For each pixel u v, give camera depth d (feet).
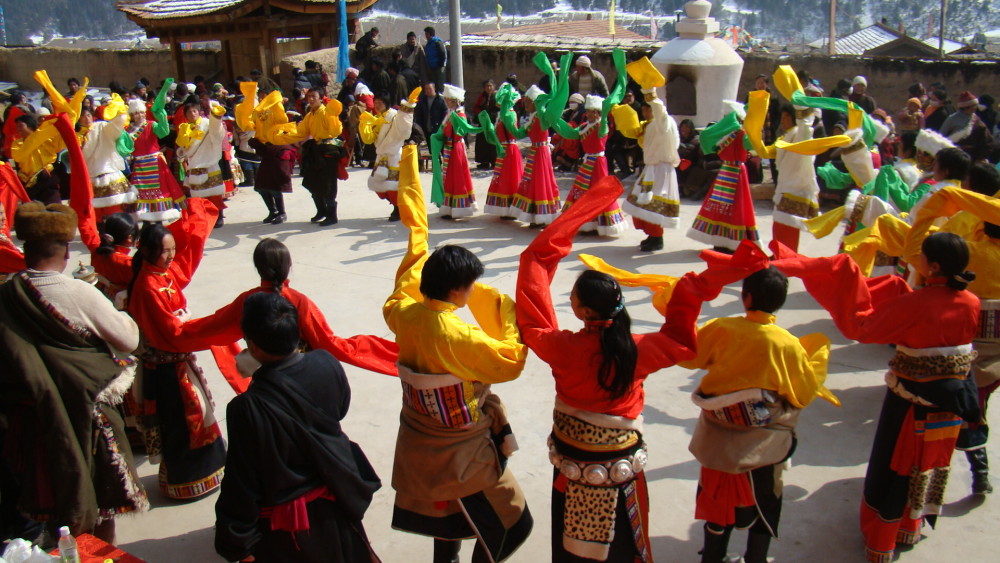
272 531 9.54
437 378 10.17
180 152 32.48
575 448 10.06
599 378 9.63
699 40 40.73
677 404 17.28
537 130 30.45
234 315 12.25
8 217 17.53
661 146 26.32
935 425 11.67
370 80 52.03
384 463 15.28
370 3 62.34
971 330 11.44
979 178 14.40
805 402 10.84
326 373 9.80
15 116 36.42
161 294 12.84
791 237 24.45
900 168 21.40
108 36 536.83
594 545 10.12
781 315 22.07
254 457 9.14
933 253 11.41
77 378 10.94
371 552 10.36
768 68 52.39
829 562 12.39
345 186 40.34
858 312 11.90
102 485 11.50
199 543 13.17
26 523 12.48
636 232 30.55
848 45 141.90
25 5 564.30
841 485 14.30
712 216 25.88
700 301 10.15
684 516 13.53
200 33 61.98
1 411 11.00
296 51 64.95
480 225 32.09
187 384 13.67
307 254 28.45
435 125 46.62
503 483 11.04
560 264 26.37
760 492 11.02
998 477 14.39
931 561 12.31
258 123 30.81
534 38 65.16
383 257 27.84
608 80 55.57
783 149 22.82
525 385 18.22
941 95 37.52
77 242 30.66
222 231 31.86
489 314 11.06
